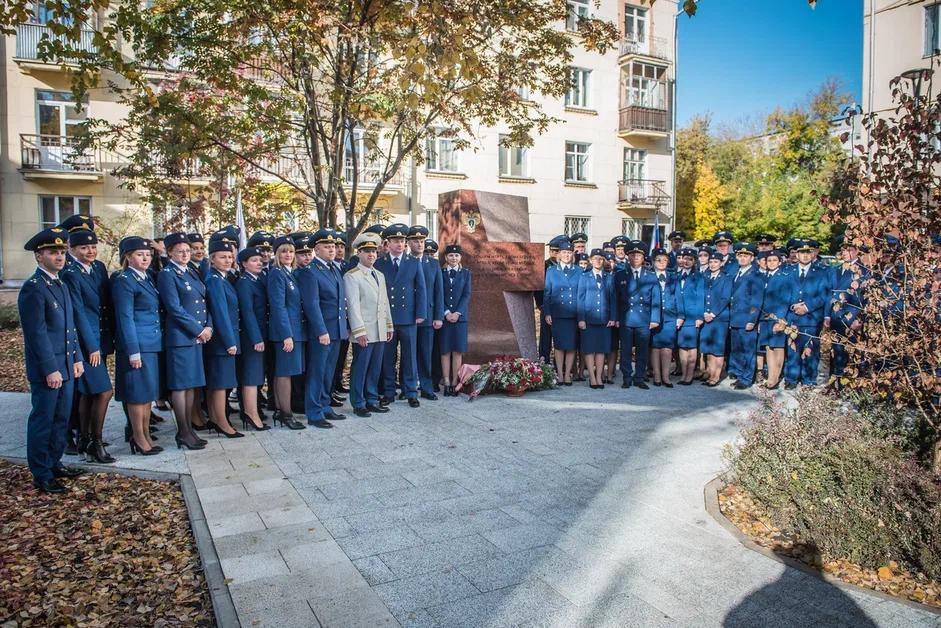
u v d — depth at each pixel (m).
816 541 4.34
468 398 9.05
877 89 20.70
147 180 12.62
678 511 5.06
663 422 7.74
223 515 4.89
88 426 6.46
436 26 6.23
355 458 6.30
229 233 7.19
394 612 3.60
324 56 10.24
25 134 18.67
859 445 4.67
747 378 9.98
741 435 5.65
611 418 7.93
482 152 24.02
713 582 3.96
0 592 3.83
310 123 11.09
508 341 9.94
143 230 18.89
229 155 11.60
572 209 26.20
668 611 3.63
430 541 4.48
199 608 3.70
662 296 10.12
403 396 9.11
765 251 10.61
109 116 19.27
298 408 8.40
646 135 26.95
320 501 5.19
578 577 4.01
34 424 5.44
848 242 5.23
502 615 3.58
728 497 5.32
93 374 6.06
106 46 6.43
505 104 10.77
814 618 3.58
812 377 9.84
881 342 5.08
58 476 5.71
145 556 4.32
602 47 10.91
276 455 6.39
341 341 8.40
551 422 7.72
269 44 9.84
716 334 10.12
